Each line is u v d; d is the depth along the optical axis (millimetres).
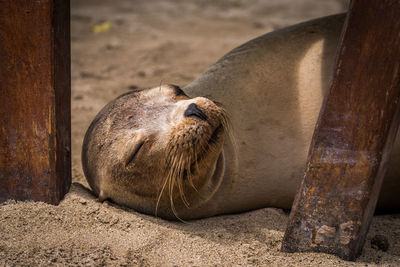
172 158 4824
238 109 5738
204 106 4805
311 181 4348
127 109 5465
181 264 4238
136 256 4336
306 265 4207
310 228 4387
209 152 4859
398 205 5961
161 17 18516
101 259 4230
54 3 4859
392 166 5500
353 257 4285
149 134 4984
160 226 4953
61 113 5234
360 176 4168
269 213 5570
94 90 11047
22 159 5148
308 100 5664
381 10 3934
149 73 11969
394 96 3977
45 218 4895
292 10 19297
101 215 5016
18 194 5223
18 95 5031
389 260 4395
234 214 5746
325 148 4273
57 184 5184
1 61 4961
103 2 20797
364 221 4250
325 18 6445
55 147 5117
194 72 11875
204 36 15664
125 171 5191
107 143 5363
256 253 4449
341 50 4125
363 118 4105
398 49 3914
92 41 15336
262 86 5824
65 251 4320
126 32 16312
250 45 6379
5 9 4840
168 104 5312
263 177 5598
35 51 4910
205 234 4875
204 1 21172
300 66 5867
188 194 5246
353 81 4105
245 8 19938
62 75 5199
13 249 4305
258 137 5629
